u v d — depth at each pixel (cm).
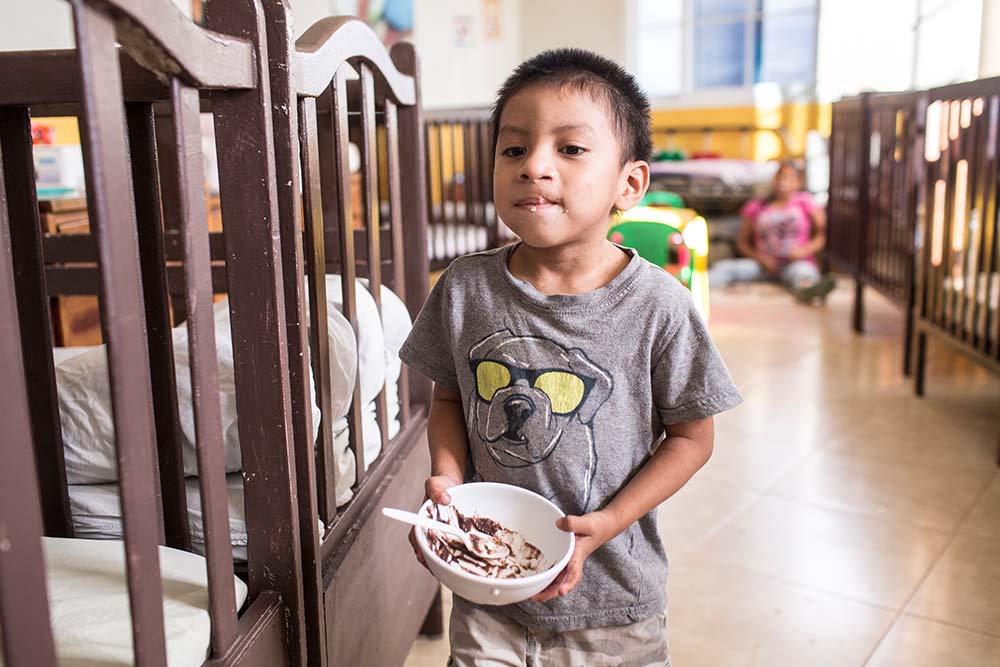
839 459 229
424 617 139
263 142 76
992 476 216
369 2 468
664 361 88
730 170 536
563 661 94
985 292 232
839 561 176
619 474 89
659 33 607
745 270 482
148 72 79
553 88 83
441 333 96
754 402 275
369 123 115
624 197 91
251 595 86
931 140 273
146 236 89
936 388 289
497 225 395
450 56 552
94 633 73
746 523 193
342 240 106
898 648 146
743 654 145
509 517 86
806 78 572
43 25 228
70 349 122
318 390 96
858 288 364
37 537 50
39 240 94
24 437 48
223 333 110
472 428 92
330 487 100
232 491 100
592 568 91
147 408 61
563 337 88
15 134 91
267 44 79
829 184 446
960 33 405
